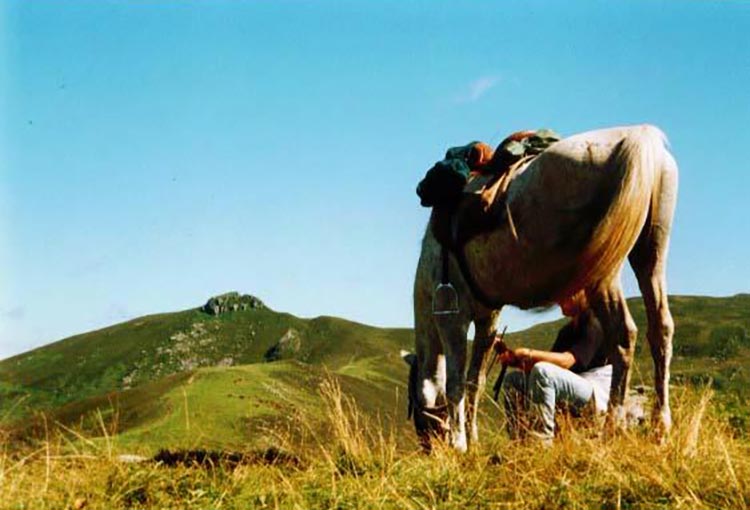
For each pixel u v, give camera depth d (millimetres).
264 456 6434
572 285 6410
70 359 147250
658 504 4656
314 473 5816
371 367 56281
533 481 5172
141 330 157500
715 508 4582
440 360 7738
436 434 7156
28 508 5031
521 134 6945
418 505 5051
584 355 7492
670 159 6418
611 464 5203
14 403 6906
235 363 145125
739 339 54188
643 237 6430
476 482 5332
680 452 5402
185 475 5797
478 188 6848
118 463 5750
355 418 6555
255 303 164375
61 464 5855
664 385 6465
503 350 7527
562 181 6145
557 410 6977
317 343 147125
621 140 6016
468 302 7191
